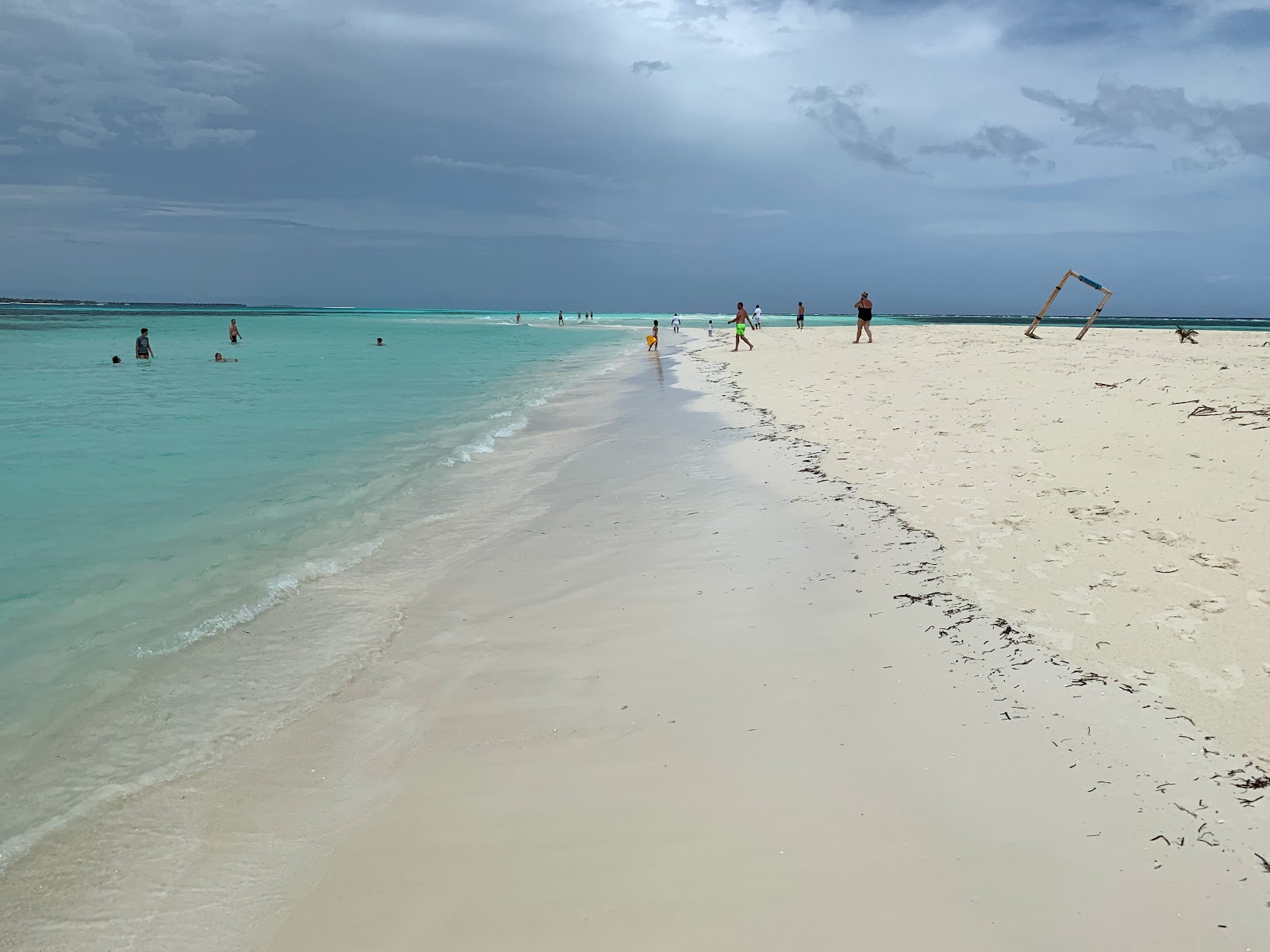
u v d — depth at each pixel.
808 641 5.20
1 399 19.22
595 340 52.12
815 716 4.29
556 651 5.39
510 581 6.78
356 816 3.72
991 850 3.19
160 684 5.01
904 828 3.35
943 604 5.50
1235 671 4.27
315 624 5.92
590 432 14.21
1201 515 6.59
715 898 3.05
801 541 7.18
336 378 25.09
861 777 3.73
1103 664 4.49
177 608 6.18
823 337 39.72
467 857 3.39
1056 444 9.64
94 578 6.79
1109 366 17.28
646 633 5.55
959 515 7.34
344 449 12.71
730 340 45.69
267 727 4.53
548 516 8.76
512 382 24.17
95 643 5.55
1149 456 8.57
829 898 3.00
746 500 8.79
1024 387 14.76
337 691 4.93
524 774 3.98
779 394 17.47
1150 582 5.44
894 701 4.37
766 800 3.61
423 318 123.50
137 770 4.11
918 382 17.28
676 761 3.99
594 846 3.40
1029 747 3.84
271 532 8.20
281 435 14.05
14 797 3.88
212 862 3.44
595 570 6.93
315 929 3.04
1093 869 3.06
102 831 3.64
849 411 14.06
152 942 3.01
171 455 12.05
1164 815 3.32
